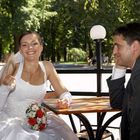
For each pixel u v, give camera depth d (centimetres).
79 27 3956
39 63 399
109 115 723
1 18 2977
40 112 355
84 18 3155
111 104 338
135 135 246
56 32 4253
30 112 355
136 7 1695
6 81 375
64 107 378
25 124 362
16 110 381
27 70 385
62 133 366
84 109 368
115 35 280
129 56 275
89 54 4256
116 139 564
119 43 276
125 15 2298
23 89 379
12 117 378
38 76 391
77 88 1352
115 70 337
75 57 4616
